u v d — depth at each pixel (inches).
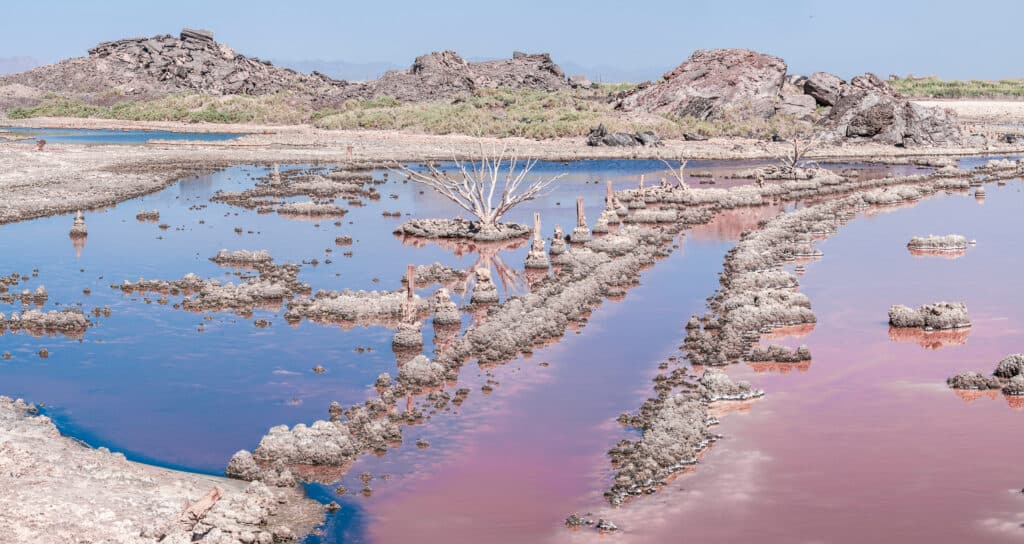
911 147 3996.1
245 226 2073.1
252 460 802.2
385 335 1224.8
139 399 987.3
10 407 945.5
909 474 800.9
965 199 2445.9
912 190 2481.5
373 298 1358.3
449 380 1051.3
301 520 721.0
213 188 2760.8
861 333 1219.9
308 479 797.9
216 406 967.6
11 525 655.8
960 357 1119.0
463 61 7091.5
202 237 1924.2
